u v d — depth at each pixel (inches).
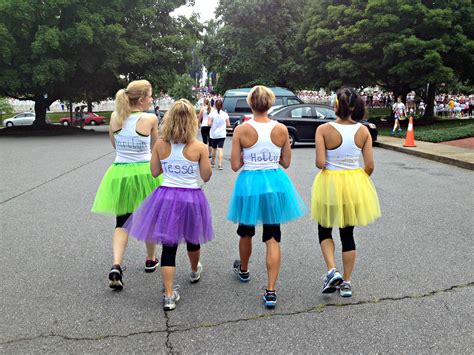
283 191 146.1
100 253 193.0
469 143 582.9
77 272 172.1
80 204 282.4
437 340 121.8
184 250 198.1
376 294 151.2
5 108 1939.0
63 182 361.7
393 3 832.3
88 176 390.9
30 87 934.4
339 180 146.4
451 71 799.7
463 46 814.5
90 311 140.2
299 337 124.3
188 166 144.8
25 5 832.9
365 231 221.9
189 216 144.9
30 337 124.6
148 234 142.4
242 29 1417.3
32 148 655.8
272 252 143.7
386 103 1774.1
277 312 139.2
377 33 869.8
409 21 836.6
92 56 945.5
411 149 541.6
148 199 147.6
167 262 142.2
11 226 233.6
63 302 146.5
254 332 127.1
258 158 146.6
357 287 156.9
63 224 237.3
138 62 970.1
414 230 223.0
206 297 150.5
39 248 199.2
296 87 1454.2
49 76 874.8
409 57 825.5
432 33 836.0
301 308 141.9
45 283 161.5
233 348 118.9
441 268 173.2
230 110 816.3
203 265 179.8
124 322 133.2
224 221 242.1
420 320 133.0
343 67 900.6
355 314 137.4
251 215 143.3
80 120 1411.2
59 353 116.8
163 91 1128.2
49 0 848.9
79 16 879.1
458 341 121.3
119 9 959.0
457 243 202.7
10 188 336.5
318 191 150.4
